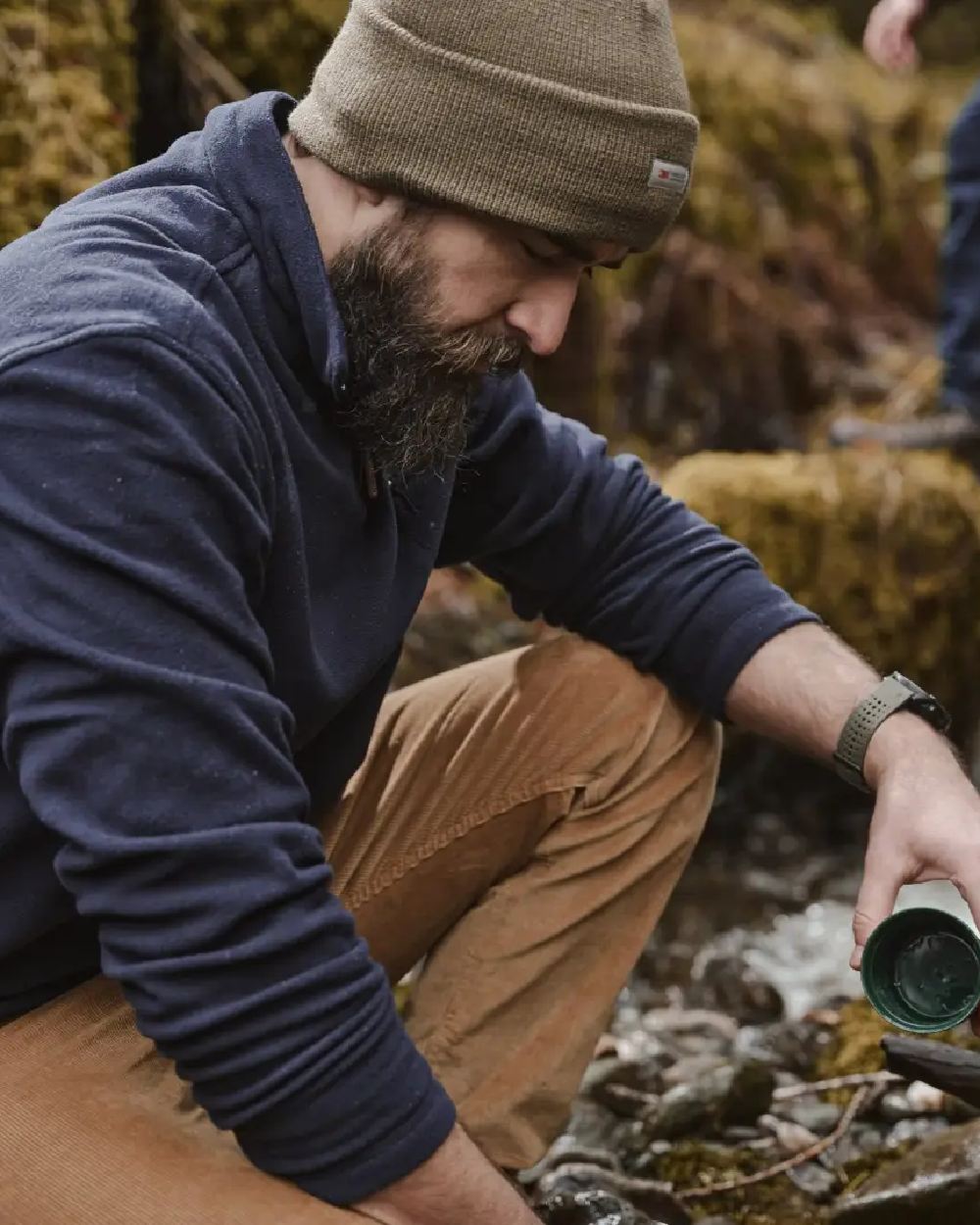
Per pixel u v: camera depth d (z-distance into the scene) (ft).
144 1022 4.32
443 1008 5.95
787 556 10.97
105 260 4.45
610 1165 6.81
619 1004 8.68
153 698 4.21
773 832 10.93
